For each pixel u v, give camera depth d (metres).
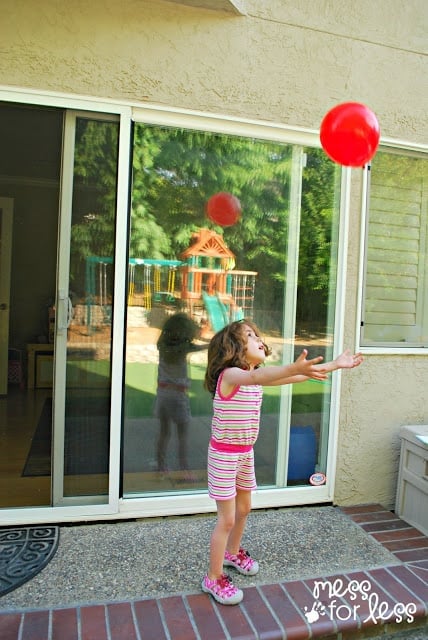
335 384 3.06
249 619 1.99
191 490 2.92
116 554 2.41
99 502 2.72
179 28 2.69
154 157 2.77
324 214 3.08
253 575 2.30
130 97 2.63
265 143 2.94
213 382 2.18
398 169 3.27
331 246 3.11
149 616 1.98
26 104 2.53
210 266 2.91
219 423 2.10
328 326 3.12
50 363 5.93
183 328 2.87
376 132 2.23
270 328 3.04
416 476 2.91
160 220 2.80
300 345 3.08
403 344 3.34
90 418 2.70
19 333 6.15
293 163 3.01
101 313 2.68
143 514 2.77
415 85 3.17
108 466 2.72
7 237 5.58
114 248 2.67
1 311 5.50
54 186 5.92
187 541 2.55
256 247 2.98
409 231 3.32
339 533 2.75
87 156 2.63
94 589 2.13
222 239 2.92
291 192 3.02
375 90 3.08
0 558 2.32
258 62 2.83
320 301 3.11
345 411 3.10
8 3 2.46
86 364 2.68
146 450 2.84
